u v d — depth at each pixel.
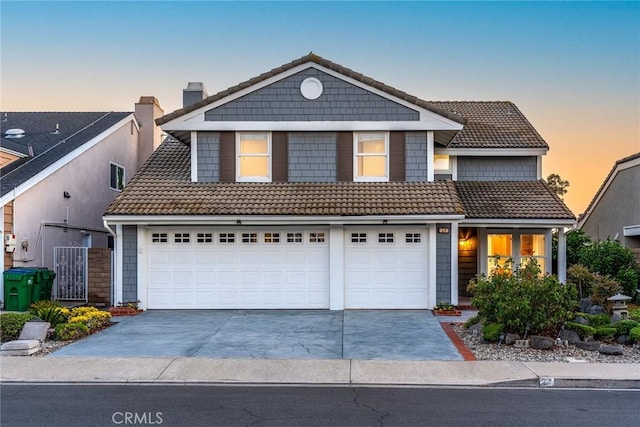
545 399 8.05
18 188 16.61
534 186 18.55
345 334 12.42
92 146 20.86
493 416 7.24
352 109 16.53
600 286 14.85
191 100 21.19
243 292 15.82
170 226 15.81
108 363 9.96
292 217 15.13
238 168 16.81
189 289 15.82
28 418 7.16
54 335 11.98
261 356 10.50
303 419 7.12
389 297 15.70
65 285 18.03
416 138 16.61
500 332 11.35
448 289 15.48
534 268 11.76
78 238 20.05
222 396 8.19
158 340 11.88
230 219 15.20
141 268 15.69
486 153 18.72
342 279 15.62
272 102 16.62
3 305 15.70
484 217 16.39
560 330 11.49
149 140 24.95
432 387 8.72
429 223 15.50
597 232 25.31
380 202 15.51
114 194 22.55
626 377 8.88
